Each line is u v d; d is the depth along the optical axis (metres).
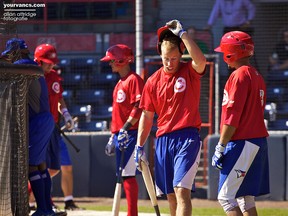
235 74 16.69
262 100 16.98
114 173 32.69
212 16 38.91
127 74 21.73
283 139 31.14
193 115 17.16
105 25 41.94
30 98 20.23
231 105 16.45
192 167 16.94
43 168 21.11
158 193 17.66
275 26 37.47
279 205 29.88
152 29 39.50
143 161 17.75
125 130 20.59
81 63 37.72
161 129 17.33
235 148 16.62
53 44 39.19
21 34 36.38
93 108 36.94
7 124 16.95
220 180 16.83
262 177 16.98
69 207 27.77
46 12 39.81
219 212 26.64
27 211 17.95
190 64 17.00
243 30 38.06
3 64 16.48
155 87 17.31
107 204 30.17
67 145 32.91
